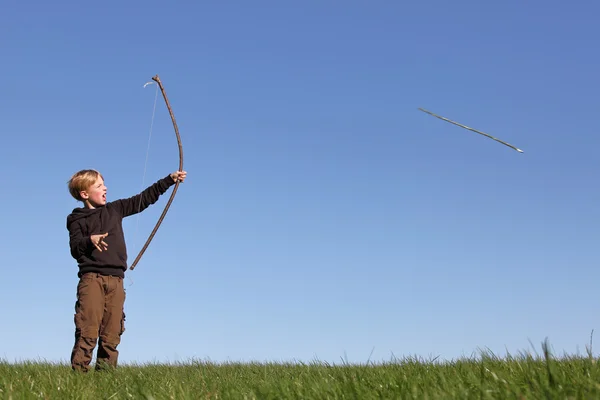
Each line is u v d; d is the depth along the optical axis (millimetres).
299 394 3756
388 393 3775
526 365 4328
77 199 6773
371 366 5730
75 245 6426
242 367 7012
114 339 6500
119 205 6836
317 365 6074
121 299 6574
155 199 6977
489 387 3539
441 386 3727
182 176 7059
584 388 3119
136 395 4141
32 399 4094
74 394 4234
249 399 3840
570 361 4703
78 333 6293
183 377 5625
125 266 6672
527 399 3039
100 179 6777
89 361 6273
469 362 5184
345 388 3877
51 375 5309
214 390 4273
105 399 4145
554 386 3232
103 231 6551
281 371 6184
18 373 5766
